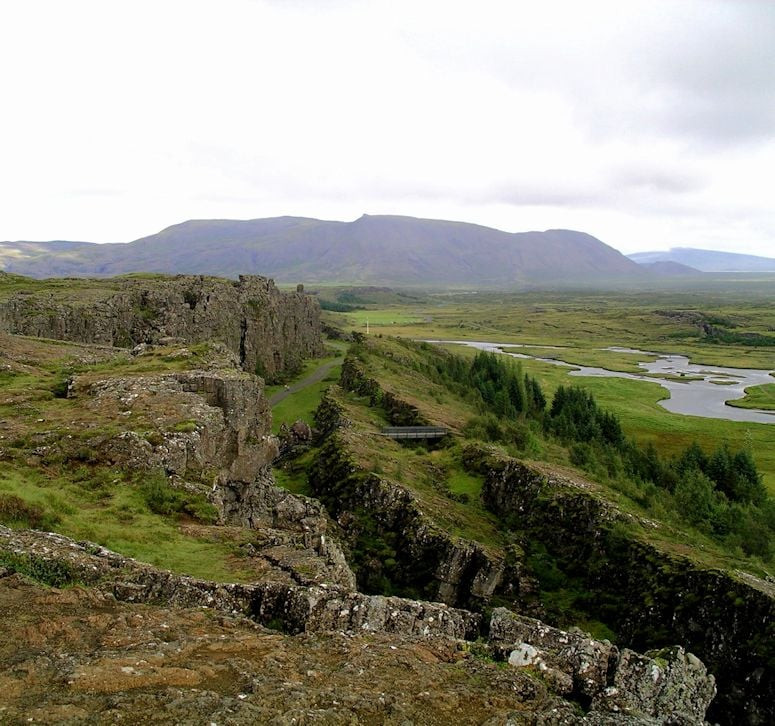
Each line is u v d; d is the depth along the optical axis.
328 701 17.92
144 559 29.22
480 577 57.47
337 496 71.94
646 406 172.38
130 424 43.34
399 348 177.12
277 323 167.62
